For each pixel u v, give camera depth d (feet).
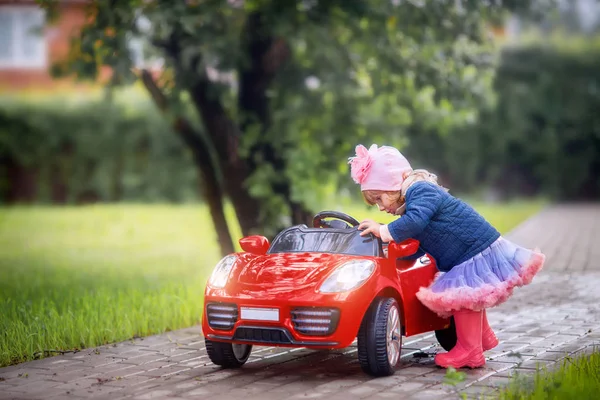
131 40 29.22
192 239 59.88
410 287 21.01
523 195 101.14
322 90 34.14
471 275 19.76
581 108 97.50
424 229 20.10
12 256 49.39
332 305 18.38
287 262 20.03
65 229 67.51
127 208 88.12
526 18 35.63
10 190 92.58
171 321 26.76
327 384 18.92
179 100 34.14
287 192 36.55
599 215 76.84
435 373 19.90
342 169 35.58
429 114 38.81
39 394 18.34
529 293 33.19
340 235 21.08
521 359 20.66
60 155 92.63
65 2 32.68
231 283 19.58
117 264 44.96
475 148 95.91
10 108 91.30
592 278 37.24
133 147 93.20
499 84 95.09
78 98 94.22
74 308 27.37
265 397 17.81
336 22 32.99
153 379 19.74
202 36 29.73
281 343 18.60
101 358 22.20
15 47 104.94
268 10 32.01
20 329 23.38
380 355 19.12
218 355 20.42
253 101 36.52
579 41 100.32
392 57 33.71
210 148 46.62
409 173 20.51
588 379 17.37
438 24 33.53
